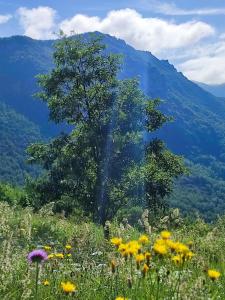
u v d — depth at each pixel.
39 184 47.19
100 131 48.00
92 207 46.34
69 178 47.25
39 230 13.92
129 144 47.62
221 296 5.24
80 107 50.12
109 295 5.19
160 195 46.09
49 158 48.06
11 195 45.69
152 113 49.00
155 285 5.22
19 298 5.07
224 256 7.58
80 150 46.97
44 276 5.94
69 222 17.98
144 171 44.47
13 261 5.76
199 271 6.19
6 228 6.65
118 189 45.50
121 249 5.20
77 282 5.84
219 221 11.37
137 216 18.52
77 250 8.12
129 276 5.12
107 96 49.44
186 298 4.48
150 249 5.67
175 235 8.52
